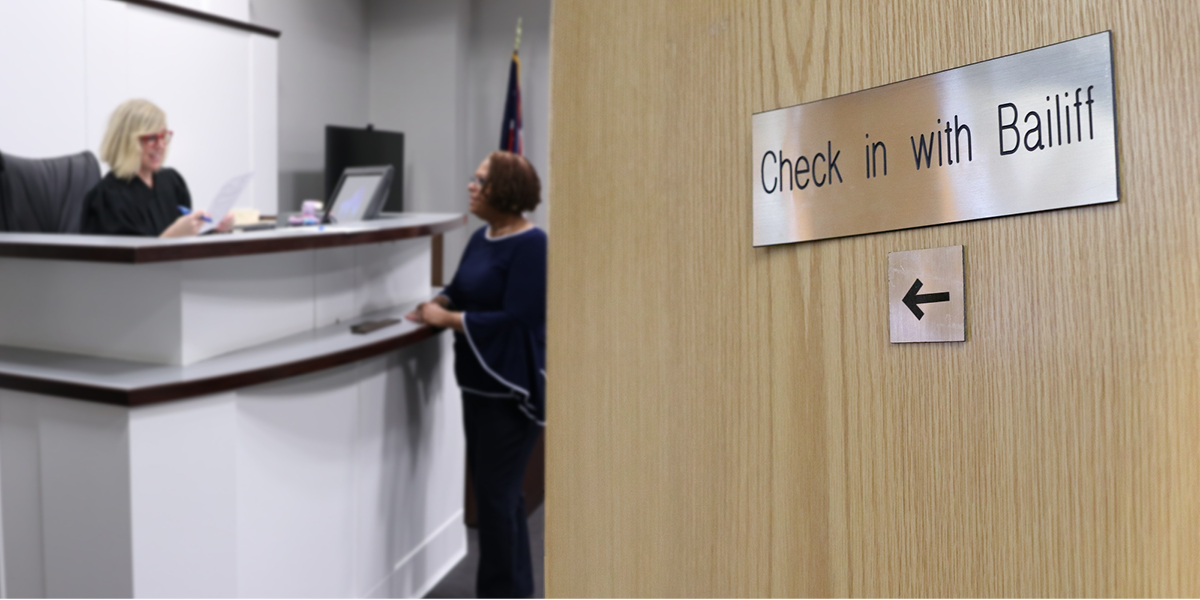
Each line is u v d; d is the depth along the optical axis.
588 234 0.66
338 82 5.96
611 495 0.64
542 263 2.44
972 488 0.42
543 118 5.99
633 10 0.62
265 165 4.36
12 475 1.81
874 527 0.47
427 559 2.75
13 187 3.09
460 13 6.04
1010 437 0.41
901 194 0.46
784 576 0.52
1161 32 0.36
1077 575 0.38
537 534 3.30
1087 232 0.38
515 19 6.05
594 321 0.65
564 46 0.68
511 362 2.40
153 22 3.65
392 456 2.48
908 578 0.45
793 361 0.52
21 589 1.82
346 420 2.23
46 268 1.94
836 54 0.49
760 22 0.54
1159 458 0.35
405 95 6.18
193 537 1.77
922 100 0.45
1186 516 0.34
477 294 2.48
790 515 0.52
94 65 3.38
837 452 0.49
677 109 0.59
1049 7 0.40
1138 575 0.36
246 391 1.88
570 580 0.67
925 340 0.44
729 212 0.56
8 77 3.06
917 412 0.45
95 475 1.70
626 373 0.63
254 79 4.25
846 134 0.49
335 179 5.48
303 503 2.07
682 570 0.59
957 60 0.43
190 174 3.91
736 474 0.55
